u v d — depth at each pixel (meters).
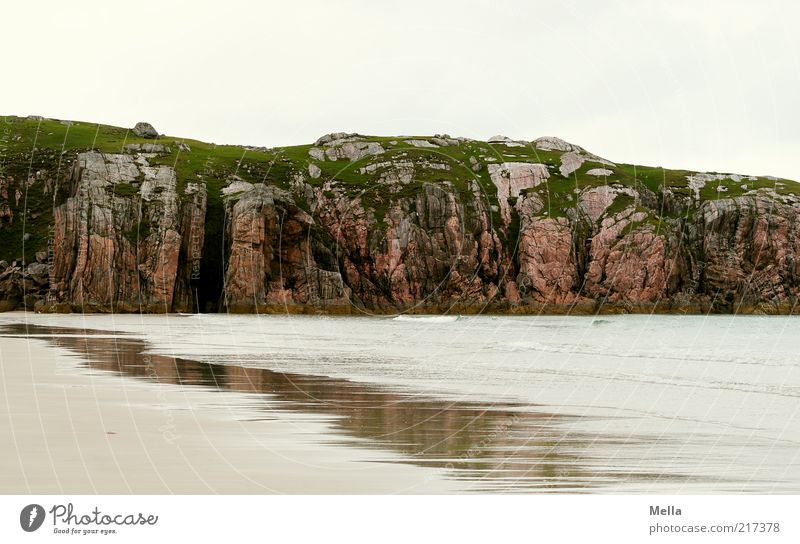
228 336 54.72
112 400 19.75
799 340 54.75
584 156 169.50
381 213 141.75
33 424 15.98
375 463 13.22
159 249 115.44
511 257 145.62
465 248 142.75
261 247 116.50
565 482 12.27
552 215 145.00
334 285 121.56
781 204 149.12
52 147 151.38
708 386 24.14
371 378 26.33
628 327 79.56
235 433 15.48
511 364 32.03
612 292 137.62
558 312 137.12
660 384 24.52
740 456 13.93
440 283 139.12
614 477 12.61
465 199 148.12
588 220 146.38
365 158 156.50
